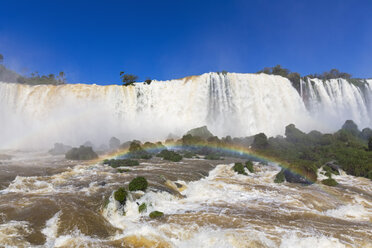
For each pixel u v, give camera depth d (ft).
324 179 75.51
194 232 37.88
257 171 90.43
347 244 33.88
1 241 32.04
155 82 200.44
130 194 49.75
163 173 77.36
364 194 64.59
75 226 38.40
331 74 361.10
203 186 66.39
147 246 33.30
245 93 194.49
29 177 65.05
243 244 33.88
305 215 46.37
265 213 46.68
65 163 94.38
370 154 96.78
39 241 33.78
